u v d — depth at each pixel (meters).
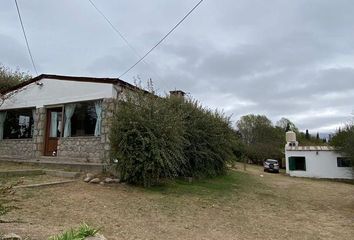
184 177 14.43
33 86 15.70
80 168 12.24
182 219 8.01
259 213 9.75
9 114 16.91
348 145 24.25
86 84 13.91
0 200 4.76
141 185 11.45
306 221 9.27
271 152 46.00
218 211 9.34
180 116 12.95
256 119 55.34
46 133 15.23
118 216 7.48
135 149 11.08
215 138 16.23
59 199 8.26
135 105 11.69
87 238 4.23
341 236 7.91
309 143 47.97
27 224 5.85
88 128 13.80
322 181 25.45
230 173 19.88
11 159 14.88
